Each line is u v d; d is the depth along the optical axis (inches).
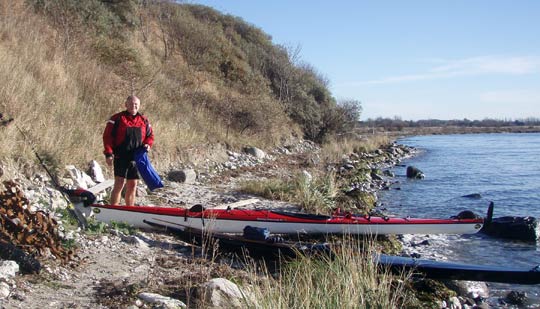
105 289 205.2
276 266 272.4
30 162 346.0
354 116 1233.4
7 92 396.2
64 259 226.1
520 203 586.9
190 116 695.1
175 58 917.8
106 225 289.1
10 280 194.1
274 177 602.2
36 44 544.1
